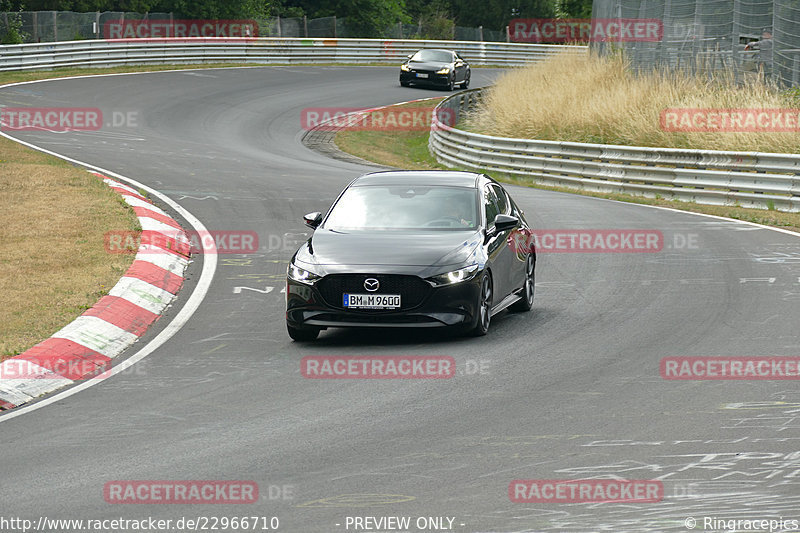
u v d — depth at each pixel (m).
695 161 79.31
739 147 85.56
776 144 83.62
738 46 105.31
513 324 38.84
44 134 101.06
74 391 30.58
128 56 162.75
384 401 28.52
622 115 100.31
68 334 35.53
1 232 53.22
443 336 37.16
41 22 166.38
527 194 80.75
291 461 23.42
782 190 72.25
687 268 49.50
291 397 29.14
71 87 136.00
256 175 82.56
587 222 64.38
